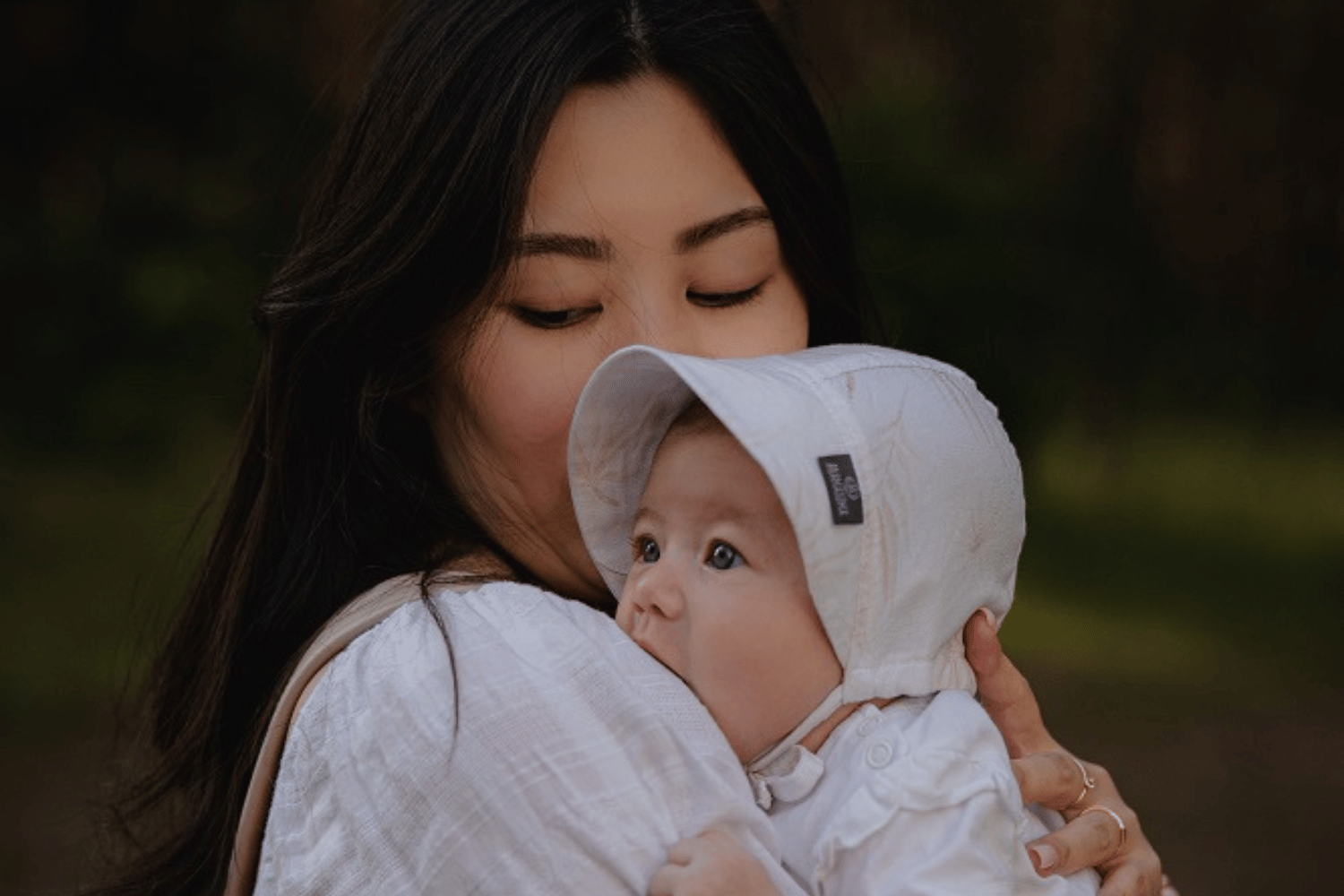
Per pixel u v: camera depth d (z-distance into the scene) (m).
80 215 13.19
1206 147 14.45
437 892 1.98
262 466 2.77
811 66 3.82
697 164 2.45
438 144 2.41
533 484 2.45
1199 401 14.38
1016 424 12.08
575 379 2.40
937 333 11.27
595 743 2.00
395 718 2.05
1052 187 13.68
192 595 2.82
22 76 13.27
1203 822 7.98
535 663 2.04
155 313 12.31
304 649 2.40
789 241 2.61
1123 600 11.51
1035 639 10.70
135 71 13.41
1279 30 14.47
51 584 10.05
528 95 2.36
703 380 2.09
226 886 2.39
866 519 2.10
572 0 2.44
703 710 2.11
